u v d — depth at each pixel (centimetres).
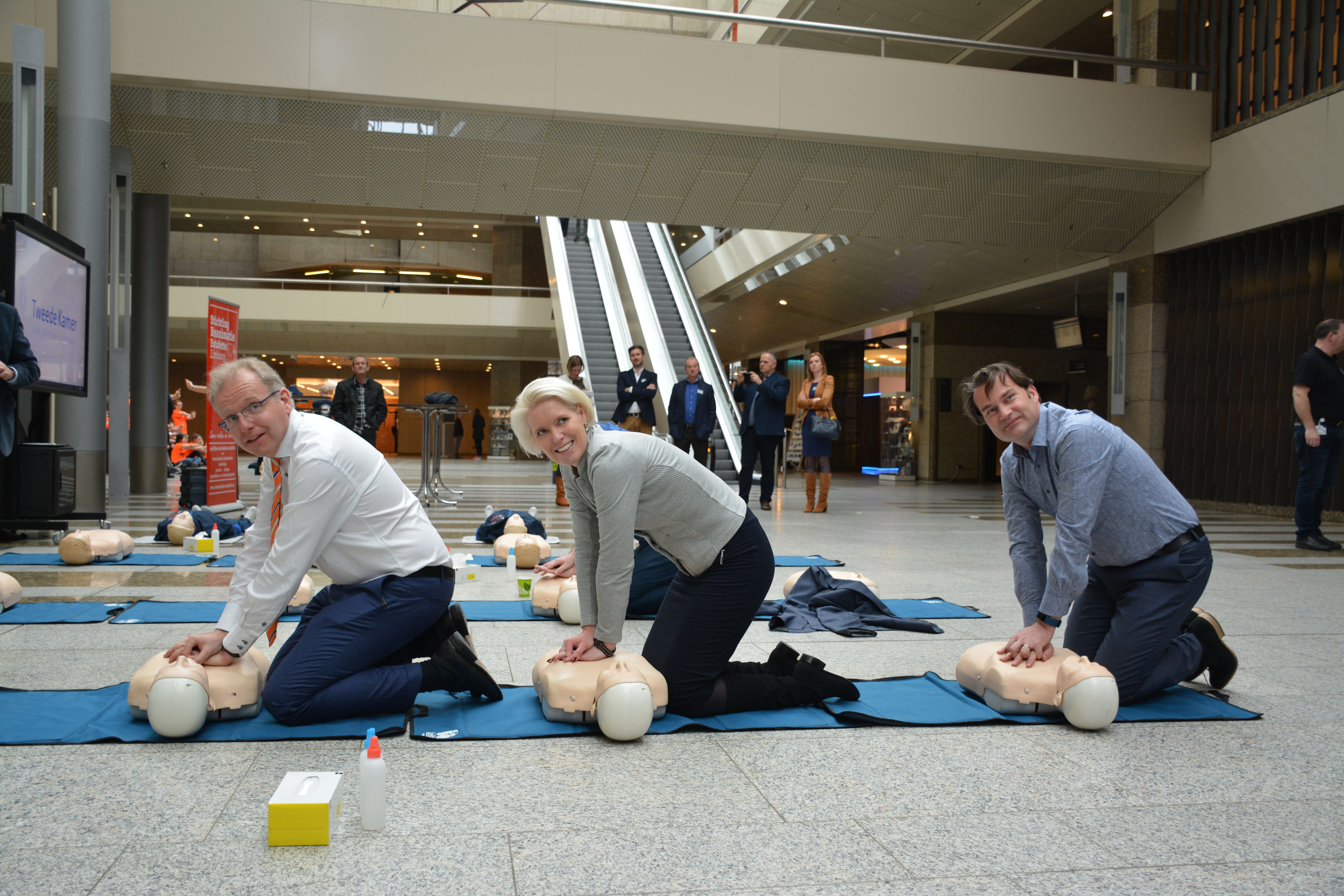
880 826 188
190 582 483
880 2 1339
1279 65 1038
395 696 251
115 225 946
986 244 1196
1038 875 167
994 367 270
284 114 929
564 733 245
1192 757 235
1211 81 1112
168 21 878
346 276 3309
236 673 248
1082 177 1109
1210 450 1135
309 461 242
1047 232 1187
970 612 433
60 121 810
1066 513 262
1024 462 277
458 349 2745
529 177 1026
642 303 1577
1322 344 674
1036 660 269
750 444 1032
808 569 449
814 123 1015
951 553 666
